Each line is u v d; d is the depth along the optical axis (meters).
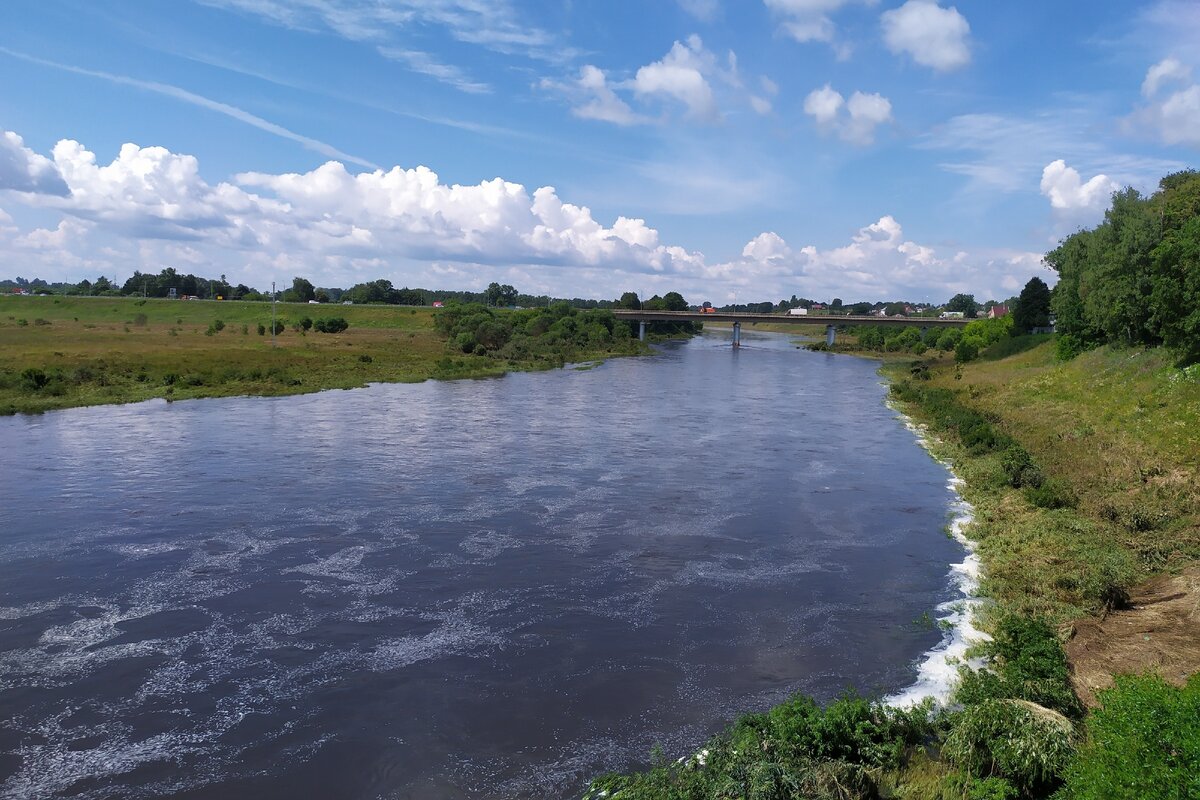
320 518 28.69
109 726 15.35
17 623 19.67
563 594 22.22
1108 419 42.97
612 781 13.15
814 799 12.08
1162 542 24.52
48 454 38.12
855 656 18.66
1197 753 9.80
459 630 19.81
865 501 32.56
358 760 14.46
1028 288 98.75
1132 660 17.02
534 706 16.38
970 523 29.28
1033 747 12.37
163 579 22.66
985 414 50.47
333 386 66.81
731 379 86.44
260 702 16.33
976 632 19.78
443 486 33.62
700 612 21.17
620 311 158.12
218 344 96.31
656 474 36.72
